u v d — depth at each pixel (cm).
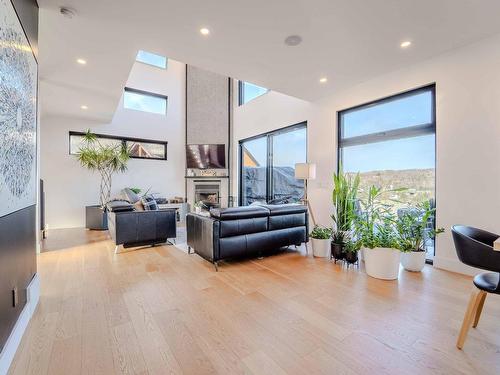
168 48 297
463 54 291
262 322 190
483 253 161
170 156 729
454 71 298
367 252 287
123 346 161
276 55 313
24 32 180
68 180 592
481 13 235
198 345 163
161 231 418
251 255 358
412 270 296
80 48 297
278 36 273
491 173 271
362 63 333
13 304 160
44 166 567
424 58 320
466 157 288
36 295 212
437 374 139
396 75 354
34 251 217
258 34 269
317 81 392
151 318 195
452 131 299
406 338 170
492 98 270
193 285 258
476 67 281
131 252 382
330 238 358
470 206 285
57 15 237
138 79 686
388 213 316
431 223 324
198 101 752
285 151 581
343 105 427
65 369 141
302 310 208
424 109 336
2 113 134
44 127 567
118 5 224
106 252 382
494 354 154
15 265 166
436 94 314
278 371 141
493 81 269
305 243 396
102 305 215
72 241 452
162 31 264
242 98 723
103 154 583
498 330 178
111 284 261
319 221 468
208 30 262
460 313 202
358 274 289
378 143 390
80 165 604
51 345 161
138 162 681
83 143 610
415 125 344
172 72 738
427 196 333
